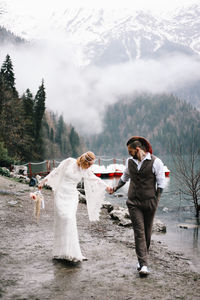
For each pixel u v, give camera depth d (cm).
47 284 361
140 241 409
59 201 446
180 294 352
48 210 852
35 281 368
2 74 5272
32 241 541
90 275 395
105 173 2791
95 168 2788
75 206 450
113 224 770
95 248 528
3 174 1705
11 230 609
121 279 388
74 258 434
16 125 4141
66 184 453
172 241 674
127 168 441
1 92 4141
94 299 327
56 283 364
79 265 431
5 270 401
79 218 801
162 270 442
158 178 413
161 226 802
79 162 458
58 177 466
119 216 831
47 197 1078
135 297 336
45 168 3744
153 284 378
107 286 363
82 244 551
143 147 425
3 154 2522
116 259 469
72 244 435
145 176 412
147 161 412
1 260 438
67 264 431
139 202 416
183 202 1295
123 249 531
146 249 412
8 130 3797
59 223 439
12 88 5531
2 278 374
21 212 784
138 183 415
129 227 750
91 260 457
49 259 449
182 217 1001
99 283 371
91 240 584
